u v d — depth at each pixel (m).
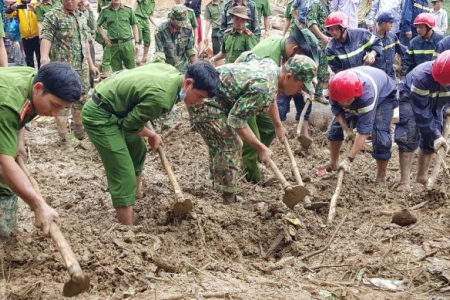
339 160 7.82
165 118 8.62
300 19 10.70
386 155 6.64
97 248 4.38
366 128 5.93
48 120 9.41
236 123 5.20
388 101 6.55
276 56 6.26
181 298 3.83
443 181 6.34
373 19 13.05
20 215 5.46
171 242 4.86
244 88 5.15
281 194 6.31
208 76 4.69
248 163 6.57
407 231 5.23
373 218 5.62
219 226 5.16
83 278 3.33
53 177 6.84
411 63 9.34
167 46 9.08
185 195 5.53
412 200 6.12
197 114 5.53
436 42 9.10
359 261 4.69
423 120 6.12
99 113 4.95
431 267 4.55
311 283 4.34
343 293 4.16
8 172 3.48
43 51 7.93
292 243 5.13
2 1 9.03
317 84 9.20
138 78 4.80
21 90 3.63
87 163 7.53
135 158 5.63
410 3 12.30
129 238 4.59
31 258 4.21
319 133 8.96
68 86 3.62
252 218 5.40
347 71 5.94
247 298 3.90
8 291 3.79
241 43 9.64
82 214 5.76
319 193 6.38
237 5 10.09
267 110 5.42
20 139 4.61
